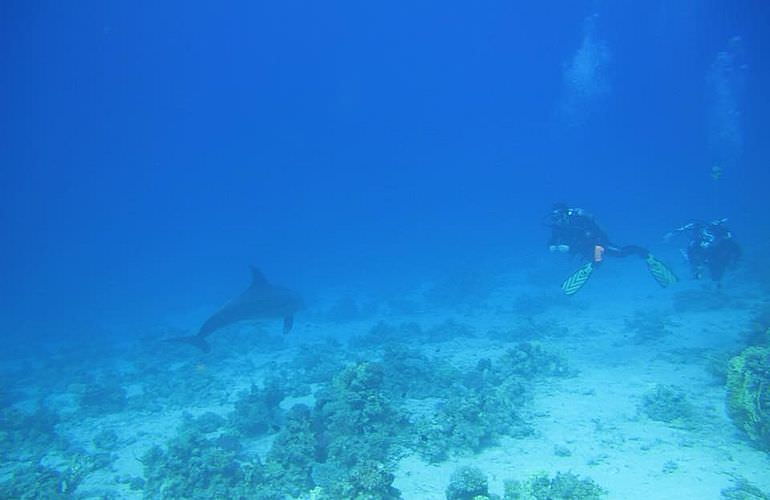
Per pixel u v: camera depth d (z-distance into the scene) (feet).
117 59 518.37
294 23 518.37
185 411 40.29
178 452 27.45
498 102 563.48
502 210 268.41
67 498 26.78
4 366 71.15
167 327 77.46
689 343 41.57
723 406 28.91
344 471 24.52
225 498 24.36
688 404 28.48
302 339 63.31
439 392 35.12
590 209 211.41
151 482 27.22
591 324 52.47
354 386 29.53
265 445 30.83
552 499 20.34
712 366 33.42
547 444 26.71
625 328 49.16
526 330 50.31
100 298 152.46
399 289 94.63
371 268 133.39
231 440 30.22
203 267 208.44
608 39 377.09
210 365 53.83
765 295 53.67
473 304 71.26
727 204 163.43
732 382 25.89
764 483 21.20
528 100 560.20
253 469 25.77
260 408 34.06
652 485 21.83
